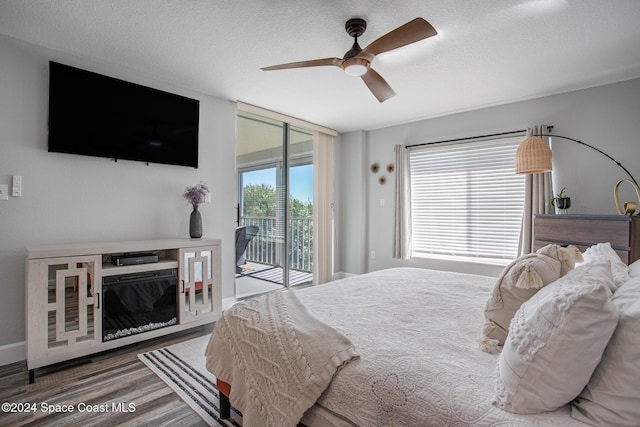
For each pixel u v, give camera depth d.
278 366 1.30
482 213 3.89
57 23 2.14
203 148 3.37
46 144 2.46
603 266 1.23
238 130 4.10
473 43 2.37
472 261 3.93
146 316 2.54
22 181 2.36
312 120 4.43
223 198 3.53
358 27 2.09
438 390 0.93
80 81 2.56
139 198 2.94
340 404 1.08
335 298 1.87
